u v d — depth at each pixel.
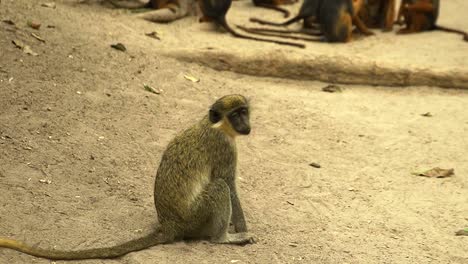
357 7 22.34
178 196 8.66
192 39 19.75
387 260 8.77
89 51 16.14
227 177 8.87
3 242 7.99
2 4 17.66
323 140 13.69
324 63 17.86
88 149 11.56
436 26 23.64
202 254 8.53
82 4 20.95
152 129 12.98
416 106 16.30
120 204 9.88
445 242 9.48
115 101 13.85
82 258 8.11
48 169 10.59
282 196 10.86
